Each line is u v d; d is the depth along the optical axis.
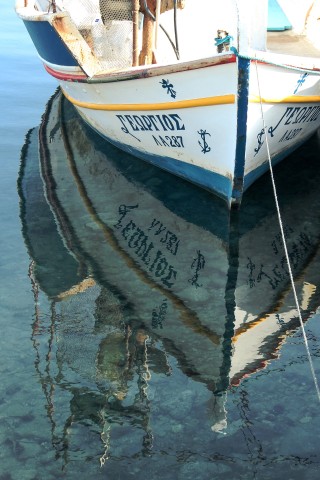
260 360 4.48
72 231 6.27
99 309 5.07
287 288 5.36
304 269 5.62
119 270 5.62
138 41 6.85
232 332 4.79
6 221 6.45
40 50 8.53
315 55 7.73
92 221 6.45
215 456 3.64
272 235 6.17
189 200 6.86
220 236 6.15
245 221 6.42
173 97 5.97
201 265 5.69
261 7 6.02
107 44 6.50
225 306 5.12
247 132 5.82
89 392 4.16
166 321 4.93
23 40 14.19
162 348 4.61
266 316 4.99
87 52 6.53
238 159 6.02
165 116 6.27
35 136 8.82
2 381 4.25
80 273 5.57
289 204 6.72
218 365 4.42
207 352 4.56
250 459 3.62
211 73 5.45
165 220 6.46
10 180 7.41
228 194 6.45
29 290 5.31
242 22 5.09
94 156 8.06
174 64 5.61
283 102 6.10
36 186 7.25
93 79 6.54
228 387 4.20
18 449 3.71
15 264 5.70
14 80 11.47
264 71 5.53
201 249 5.94
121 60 6.54
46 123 9.35
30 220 6.48
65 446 3.72
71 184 7.28
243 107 5.57
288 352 4.56
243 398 4.10
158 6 6.40
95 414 3.96
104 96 6.90
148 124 6.63
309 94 6.45
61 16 6.53
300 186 7.09
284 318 4.97
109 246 6.00
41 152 8.23
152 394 4.12
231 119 5.68
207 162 6.40
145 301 5.18
